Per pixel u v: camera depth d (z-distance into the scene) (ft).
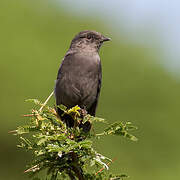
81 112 21.34
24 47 60.59
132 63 60.59
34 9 65.21
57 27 64.75
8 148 55.36
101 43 30.40
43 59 59.57
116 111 55.98
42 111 18.07
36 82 57.67
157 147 51.31
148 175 47.83
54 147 16.46
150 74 59.31
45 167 17.37
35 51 60.44
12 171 53.42
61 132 17.88
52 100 55.47
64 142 17.25
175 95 57.31
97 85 28.50
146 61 60.95
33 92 57.00
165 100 56.70
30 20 63.98
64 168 17.47
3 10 62.95
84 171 17.51
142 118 54.90
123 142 48.57
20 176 52.90
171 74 59.93
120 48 62.18
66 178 17.63
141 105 56.18
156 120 54.75
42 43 61.57
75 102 27.76
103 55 61.00
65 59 28.35
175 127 53.83
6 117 56.65
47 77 58.18
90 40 29.86
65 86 27.55
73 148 16.74
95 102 28.68
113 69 59.62
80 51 29.27
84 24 65.82
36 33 62.75
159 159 49.75
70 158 17.37
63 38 63.57
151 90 57.72
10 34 61.26
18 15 63.57
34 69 58.54
